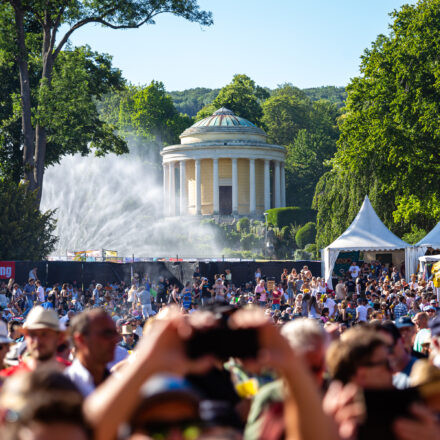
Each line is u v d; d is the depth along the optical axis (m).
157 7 80.81
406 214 88.44
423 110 86.44
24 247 76.56
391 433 6.42
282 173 186.88
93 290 72.44
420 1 93.25
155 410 4.90
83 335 10.40
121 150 92.69
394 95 90.75
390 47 93.12
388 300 54.66
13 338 21.84
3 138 89.44
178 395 4.93
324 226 105.62
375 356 7.08
